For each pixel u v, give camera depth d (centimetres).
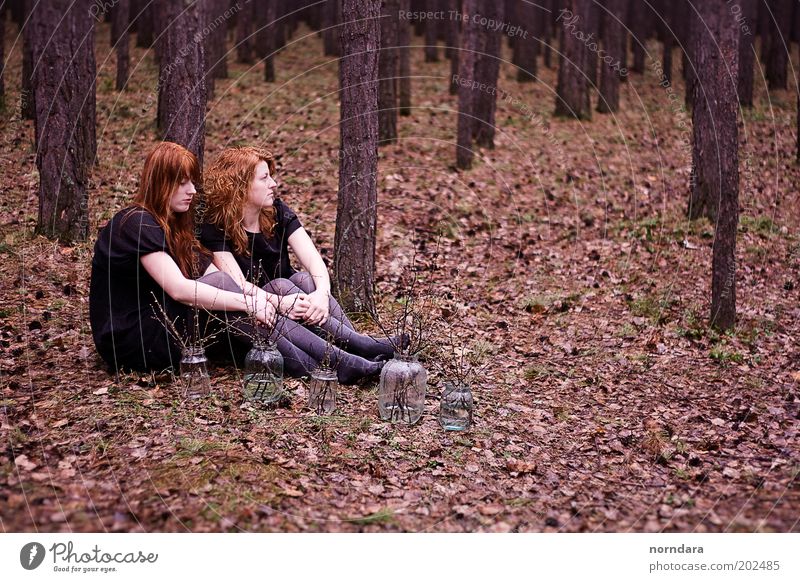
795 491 297
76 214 577
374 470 306
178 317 374
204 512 268
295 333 384
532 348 478
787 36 1598
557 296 575
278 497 282
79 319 446
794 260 671
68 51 560
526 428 359
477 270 634
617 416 379
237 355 409
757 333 511
